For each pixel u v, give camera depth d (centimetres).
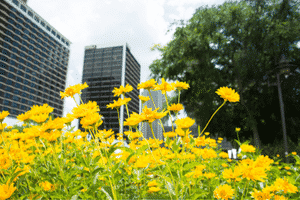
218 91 134
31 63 8356
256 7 1438
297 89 1338
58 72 9775
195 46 1473
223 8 1492
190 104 1523
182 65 1574
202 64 1522
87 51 11994
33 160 174
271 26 1352
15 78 7625
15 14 7794
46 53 9131
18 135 197
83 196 112
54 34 9694
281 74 1311
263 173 122
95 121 113
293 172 205
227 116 1405
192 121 122
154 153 161
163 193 147
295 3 1324
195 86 1437
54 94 9394
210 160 204
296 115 1352
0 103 7031
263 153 1444
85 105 122
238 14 1416
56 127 135
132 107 11356
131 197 137
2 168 156
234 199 151
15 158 173
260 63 1334
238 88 1505
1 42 7269
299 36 1236
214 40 1467
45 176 135
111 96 10781
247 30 1414
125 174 133
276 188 142
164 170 114
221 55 1493
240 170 132
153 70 1827
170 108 146
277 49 1254
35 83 8438
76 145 171
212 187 159
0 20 7262
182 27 1588
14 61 7644
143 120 116
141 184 149
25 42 8150
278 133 1433
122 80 11100
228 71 1589
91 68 11612
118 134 155
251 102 1448
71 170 131
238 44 1477
